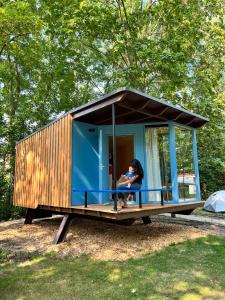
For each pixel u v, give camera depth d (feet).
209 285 13.16
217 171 53.83
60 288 13.58
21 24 36.19
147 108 24.12
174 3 37.19
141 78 37.88
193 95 42.11
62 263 17.56
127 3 41.42
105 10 34.32
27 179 31.24
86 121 26.73
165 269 15.58
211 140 51.06
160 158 26.91
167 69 33.88
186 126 28.94
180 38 36.52
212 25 42.55
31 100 53.06
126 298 12.14
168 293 12.43
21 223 33.78
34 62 48.32
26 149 32.35
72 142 24.93
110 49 40.52
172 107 23.86
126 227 28.12
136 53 35.12
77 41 40.06
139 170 23.06
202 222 31.30
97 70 52.29
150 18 40.24
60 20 35.35
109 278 14.65
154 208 21.83
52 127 27.53
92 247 20.94
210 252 18.70
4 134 46.91
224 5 42.14
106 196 27.07
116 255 18.76
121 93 19.66
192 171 28.76
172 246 20.56
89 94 54.65
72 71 41.68
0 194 43.88
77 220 32.68
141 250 19.72
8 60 50.24
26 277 15.26
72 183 24.22
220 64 44.09
